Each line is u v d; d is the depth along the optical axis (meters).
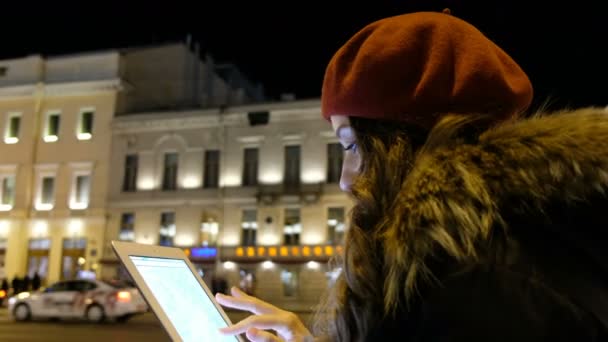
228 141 26.64
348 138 1.06
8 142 29.20
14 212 28.23
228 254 25.55
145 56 30.55
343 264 0.94
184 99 31.17
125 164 27.72
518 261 0.74
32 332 13.20
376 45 0.97
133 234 27.05
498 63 0.95
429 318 0.74
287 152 26.08
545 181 0.78
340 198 24.80
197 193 26.52
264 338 1.39
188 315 1.25
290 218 25.48
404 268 0.79
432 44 0.96
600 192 0.77
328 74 1.06
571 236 0.77
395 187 0.92
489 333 0.69
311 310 1.44
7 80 29.80
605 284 0.75
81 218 27.59
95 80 28.39
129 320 16.70
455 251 0.75
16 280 25.30
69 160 28.34
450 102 0.93
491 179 0.80
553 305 0.69
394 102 0.95
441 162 0.84
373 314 0.83
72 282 16.38
